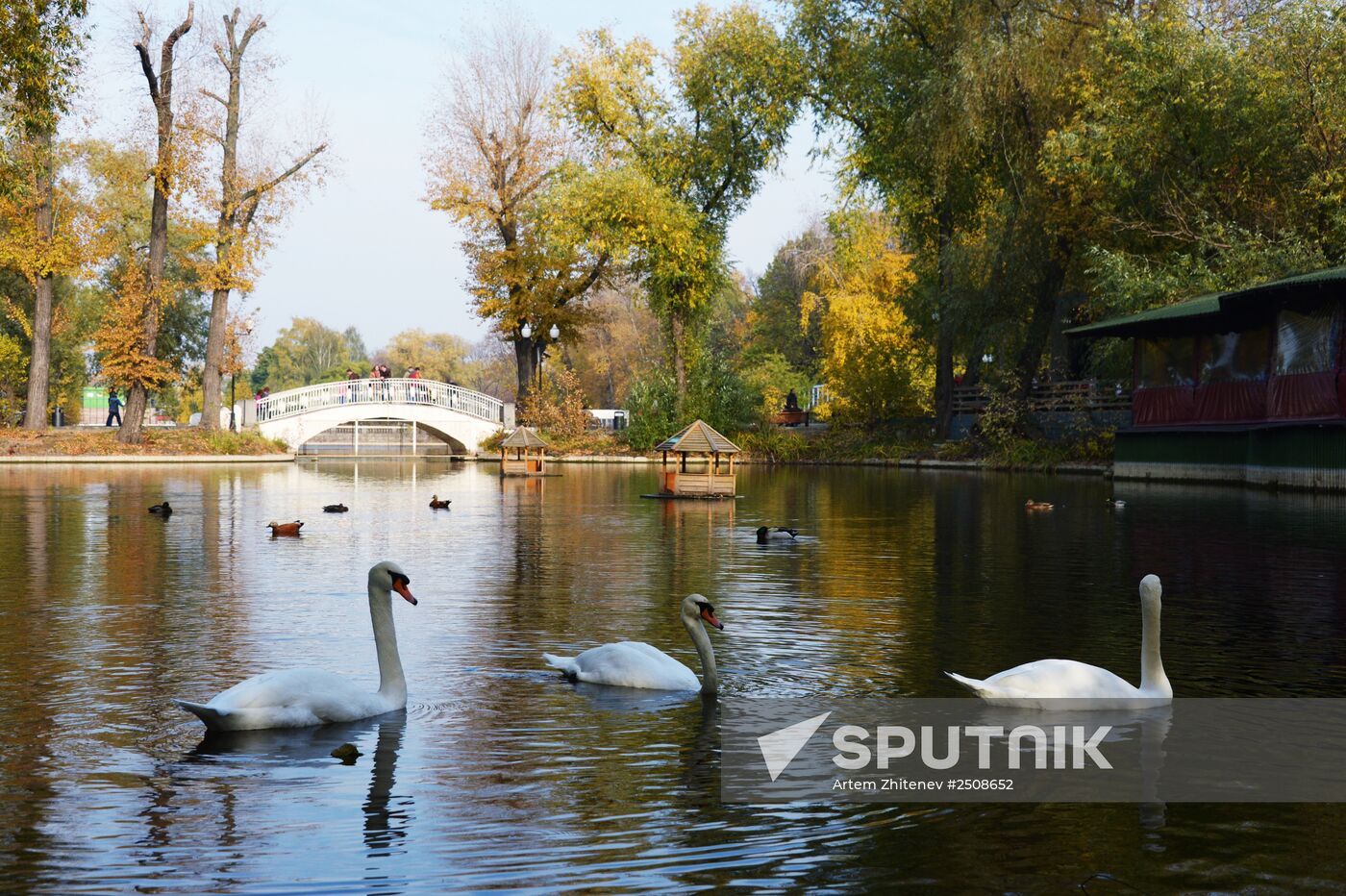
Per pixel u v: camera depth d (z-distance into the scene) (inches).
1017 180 1765.5
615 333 4106.8
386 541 738.2
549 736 277.6
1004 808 227.1
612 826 217.5
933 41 1989.4
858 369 2351.1
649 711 301.6
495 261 2536.9
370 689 319.9
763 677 342.6
